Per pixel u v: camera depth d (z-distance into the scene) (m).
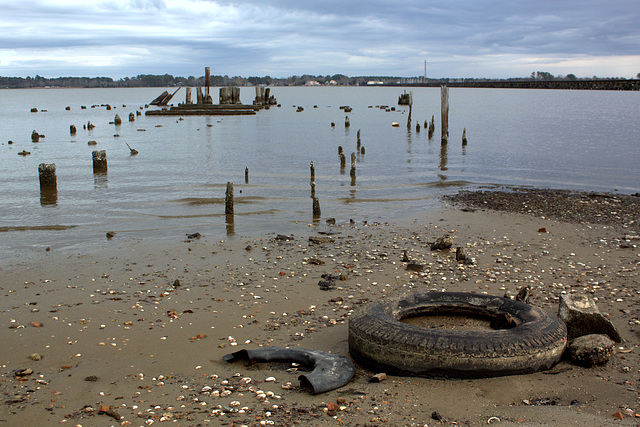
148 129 61.69
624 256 14.48
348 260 14.47
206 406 7.09
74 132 56.75
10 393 7.56
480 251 15.19
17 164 34.72
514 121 69.56
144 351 9.05
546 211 20.47
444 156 38.81
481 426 6.30
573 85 199.88
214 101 164.00
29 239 16.91
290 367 8.45
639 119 70.00
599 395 7.07
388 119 78.31
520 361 7.61
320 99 173.00
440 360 7.61
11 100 173.25
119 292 12.07
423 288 12.16
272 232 17.81
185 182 28.30
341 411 6.85
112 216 20.39
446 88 43.22
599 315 8.77
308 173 31.53
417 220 19.44
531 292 11.66
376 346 7.99
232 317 10.59
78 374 8.19
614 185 27.19
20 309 11.02
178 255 15.05
